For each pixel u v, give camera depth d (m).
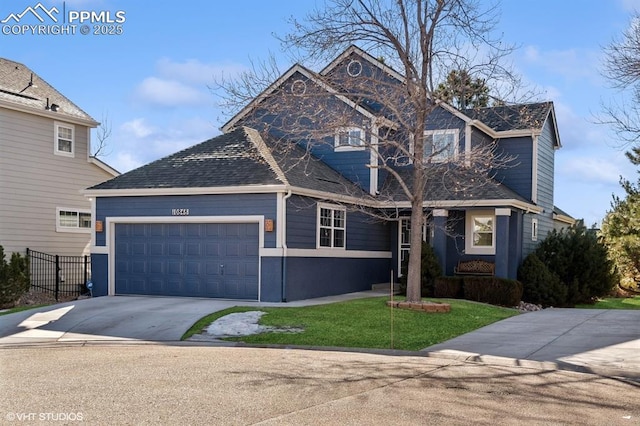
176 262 19.64
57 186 24.97
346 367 10.46
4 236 22.83
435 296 21.39
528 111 25.17
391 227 24.66
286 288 18.19
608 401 8.38
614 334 13.89
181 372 9.85
